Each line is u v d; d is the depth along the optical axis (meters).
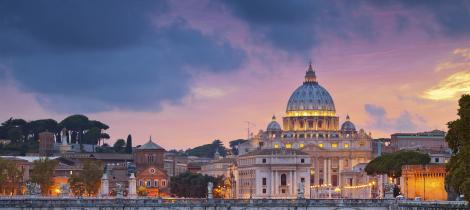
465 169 196.62
